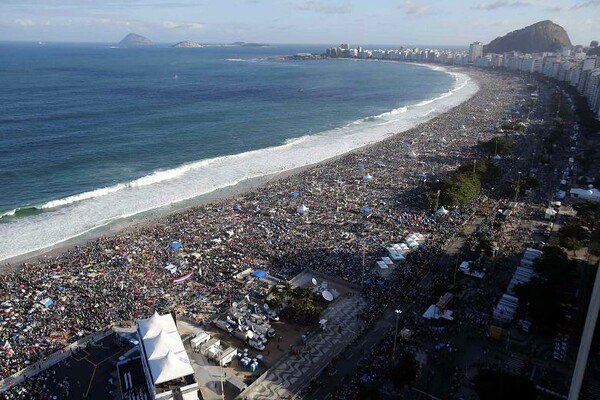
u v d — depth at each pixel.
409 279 101.75
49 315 89.25
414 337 82.44
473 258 109.00
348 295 96.75
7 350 78.88
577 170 177.75
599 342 38.47
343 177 174.88
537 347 79.69
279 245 119.44
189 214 140.25
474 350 79.06
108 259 111.81
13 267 109.81
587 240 115.31
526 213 138.25
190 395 66.44
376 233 126.12
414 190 159.88
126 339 81.44
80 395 69.75
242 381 72.69
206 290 99.06
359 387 70.44
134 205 149.12
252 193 158.50
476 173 163.25
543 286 85.69
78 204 148.00
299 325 87.31
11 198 149.12
